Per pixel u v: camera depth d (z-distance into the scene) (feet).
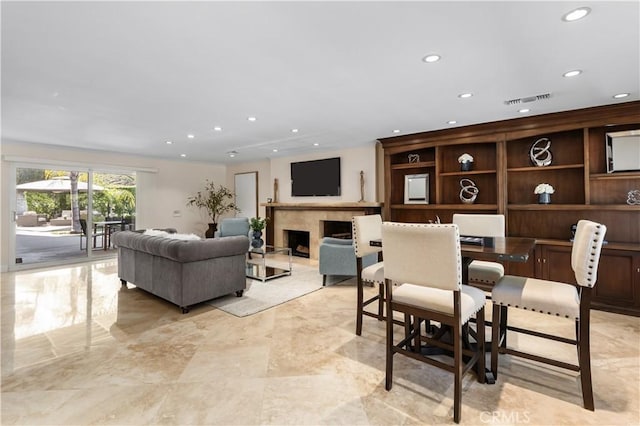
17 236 17.44
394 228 6.14
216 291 11.40
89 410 5.69
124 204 21.44
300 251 22.12
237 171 26.09
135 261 12.87
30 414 5.58
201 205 25.29
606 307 10.61
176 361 7.43
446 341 8.00
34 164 17.80
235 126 13.41
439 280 5.74
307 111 11.25
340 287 13.76
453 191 15.31
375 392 6.25
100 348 8.10
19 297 12.40
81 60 7.15
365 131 14.61
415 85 8.75
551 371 6.98
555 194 12.74
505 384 6.50
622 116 10.61
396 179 16.99
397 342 8.44
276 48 6.63
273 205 21.97
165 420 5.44
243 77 8.16
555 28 5.85
